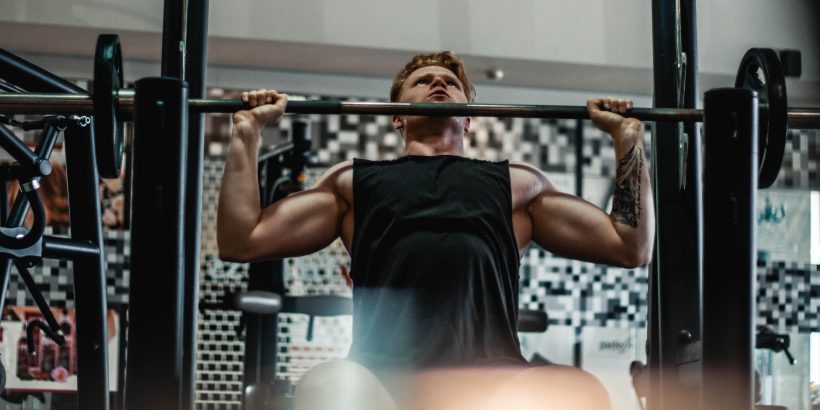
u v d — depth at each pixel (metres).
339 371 1.89
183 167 1.83
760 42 5.36
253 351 4.33
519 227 2.25
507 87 5.74
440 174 2.15
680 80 2.75
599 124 2.12
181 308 1.81
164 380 1.77
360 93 5.66
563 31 5.18
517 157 5.87
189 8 2.70
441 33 5.07
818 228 5.95
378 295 2.04
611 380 5.82
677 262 2.69
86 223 2.68
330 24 4.99
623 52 5.22
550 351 5.79
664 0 2.85
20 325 5.29
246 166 2.08
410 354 1.96
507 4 5.15
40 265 5.32
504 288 2.08
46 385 5.27
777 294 5.90
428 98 2.39
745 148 1.86
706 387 1.85
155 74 5.36
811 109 2.11
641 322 5.87
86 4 4.81
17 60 2.41
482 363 1.96
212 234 5.52
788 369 5.83
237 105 2.06
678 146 2.76
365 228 2.11
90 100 1.89
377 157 5.73
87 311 2.68
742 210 1.86
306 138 4.61
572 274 5.85
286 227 2.16
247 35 4.92
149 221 1.80
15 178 2.64
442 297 2.00
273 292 4.50
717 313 1.85
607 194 5.94
